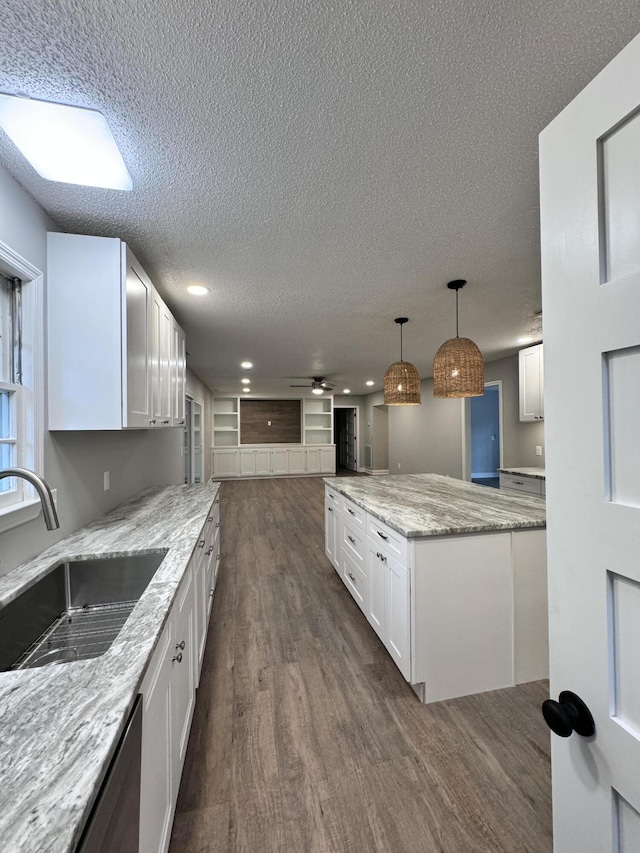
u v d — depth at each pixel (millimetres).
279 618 2578
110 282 1639
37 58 912
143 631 955
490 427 8680
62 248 1599
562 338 599
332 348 4410
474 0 806
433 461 6824
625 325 488
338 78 981
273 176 1393
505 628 1893
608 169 515
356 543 2656
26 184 1407
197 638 1781
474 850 1149
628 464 495
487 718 1690
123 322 1651
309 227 1764
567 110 583
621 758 503
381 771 1416
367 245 1939
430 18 842
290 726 1637
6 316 1435
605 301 519
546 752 1505
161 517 2143
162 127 1138
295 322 3330
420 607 1781
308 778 1388
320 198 1539
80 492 1912
